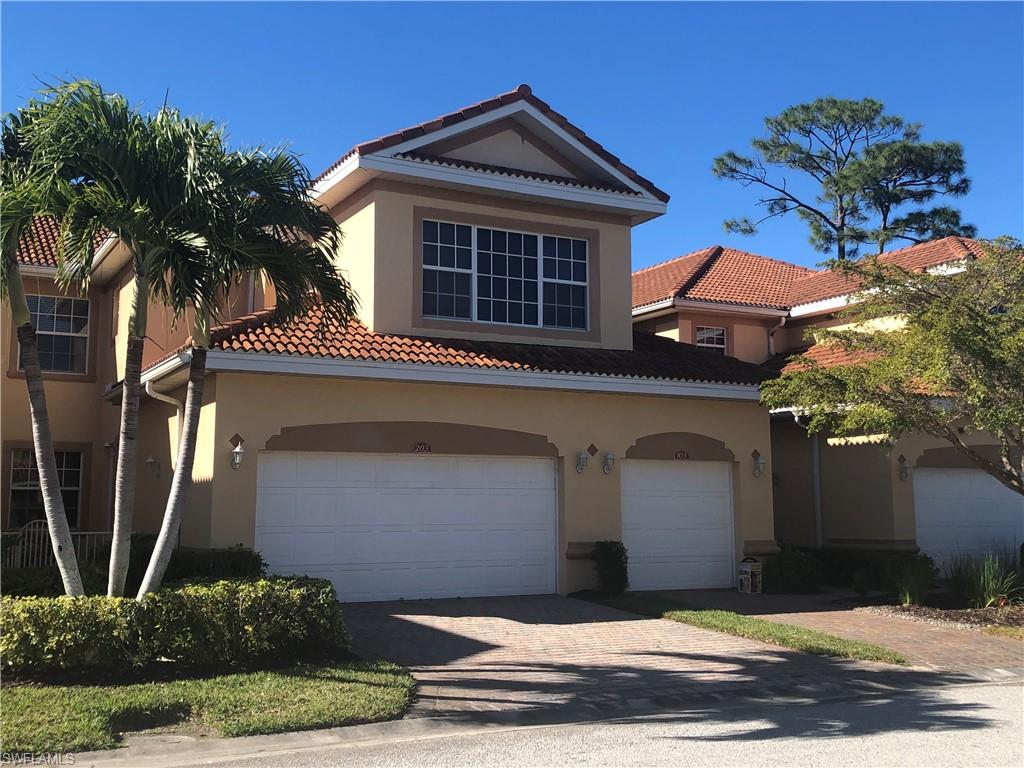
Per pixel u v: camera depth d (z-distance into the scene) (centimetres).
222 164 944
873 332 1574
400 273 1563
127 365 976
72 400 1948
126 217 896
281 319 1083
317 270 1041
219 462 1319
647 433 1650
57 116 884
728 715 849
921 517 1916
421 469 1487
